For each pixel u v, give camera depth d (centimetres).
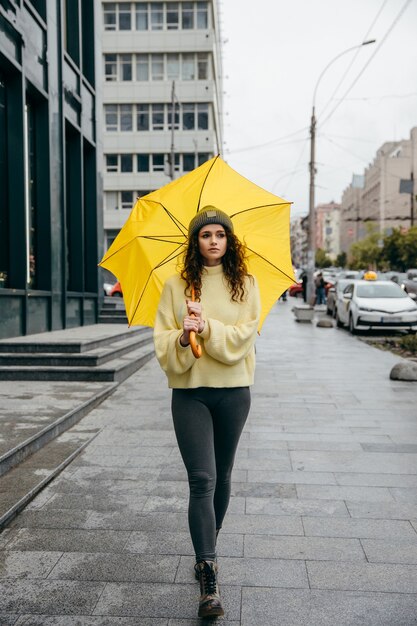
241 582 311
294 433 617
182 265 311
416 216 10294
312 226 3019
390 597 295
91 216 1659
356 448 559
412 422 666
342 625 270
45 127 1228
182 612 283
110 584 309
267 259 324
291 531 374
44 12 1214
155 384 896
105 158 5516
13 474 470
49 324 1238
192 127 5434
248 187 332
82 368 867
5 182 1088
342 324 2077
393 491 445
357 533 371
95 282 1658
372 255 7506
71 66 1416
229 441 302
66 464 507
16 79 1077
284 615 280
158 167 5484
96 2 1680
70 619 277
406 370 953
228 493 316
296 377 991
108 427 634
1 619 277
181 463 513
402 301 1805
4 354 898
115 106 5462
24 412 641
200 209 315
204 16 5350
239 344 285
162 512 406
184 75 5406
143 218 323
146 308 334
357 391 861
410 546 352
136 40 5375
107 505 418
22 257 1091
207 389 290
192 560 336
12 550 349
